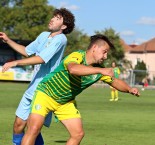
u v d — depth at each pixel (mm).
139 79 65625
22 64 7621
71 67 6695
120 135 13258
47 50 7980
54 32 8500
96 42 7152
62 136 12672
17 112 8602
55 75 7340
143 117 19203
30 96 8438
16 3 95812
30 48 8766
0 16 93250
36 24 93625
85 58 7176
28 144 7309
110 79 7383
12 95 32219
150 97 38438
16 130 8664
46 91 7445
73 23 8523
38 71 8383
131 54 126562
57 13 8430
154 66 123062
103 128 14797
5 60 55250
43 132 13422
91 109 22688
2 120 16172
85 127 14930
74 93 7457
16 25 93188
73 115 7539
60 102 7496
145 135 13414
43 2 92375
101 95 37438
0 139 11789
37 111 7379
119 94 44062
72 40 87875
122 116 19344
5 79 55438
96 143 11688
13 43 8844
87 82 7344
